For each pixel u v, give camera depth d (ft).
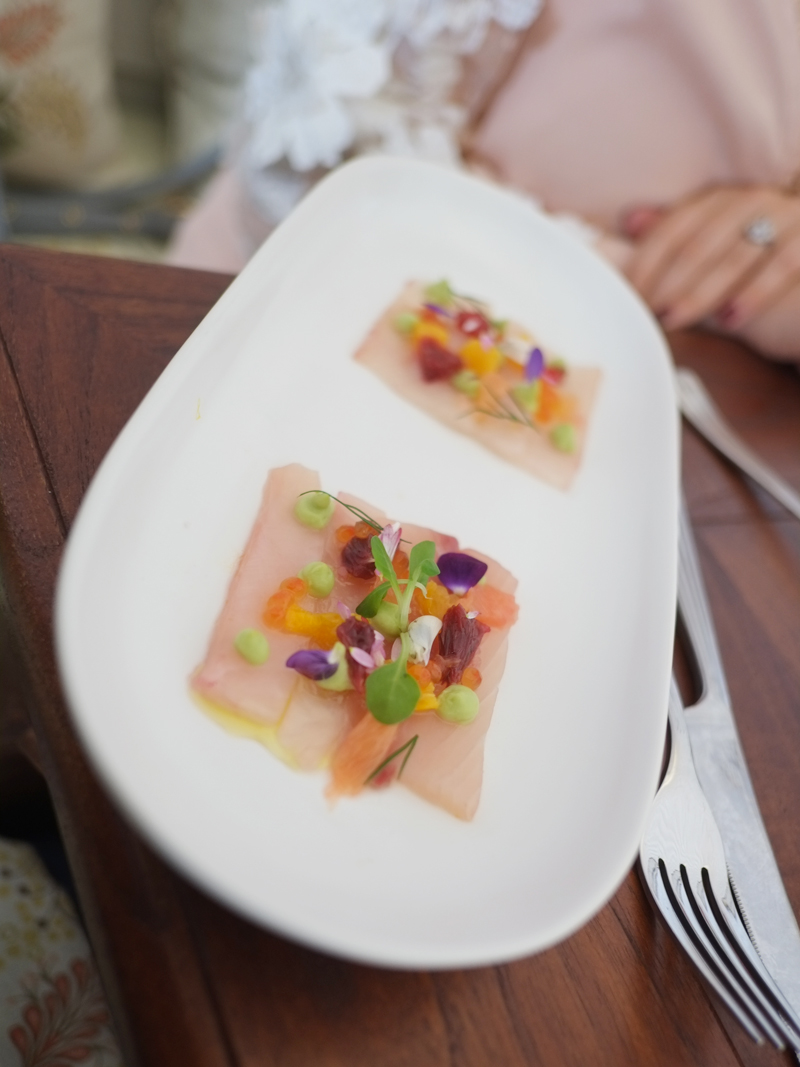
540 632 1.11
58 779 0.80
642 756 0.95
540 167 1.98
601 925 0.93
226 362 1.07
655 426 1.37
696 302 1.80
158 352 1.17
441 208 1.49
